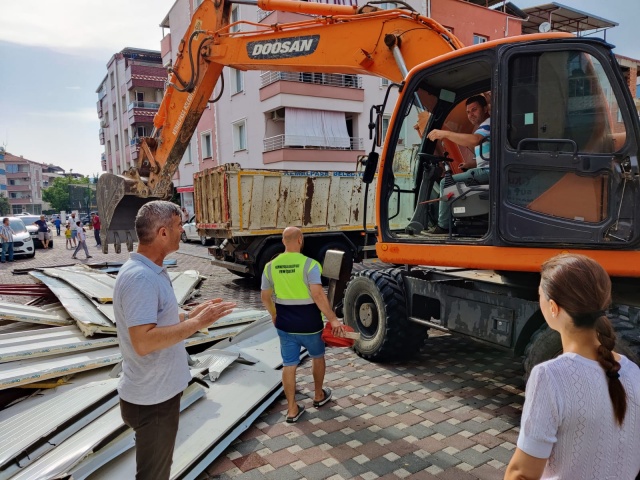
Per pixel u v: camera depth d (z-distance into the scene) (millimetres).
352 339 3982
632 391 1395
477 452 3379
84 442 2973
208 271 12867
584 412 1345
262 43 6078
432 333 6441
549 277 1490
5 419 3537
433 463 3244
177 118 7062
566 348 1479
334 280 4398
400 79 5168
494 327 3967
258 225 9516
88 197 51906
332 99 19922
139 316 2135
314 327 3869
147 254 2338
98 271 9133
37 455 2975
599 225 3205
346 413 4020
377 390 4496
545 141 3385
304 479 3084
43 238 22094
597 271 1435
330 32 5527
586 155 3246
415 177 4988
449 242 4000
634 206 3096
